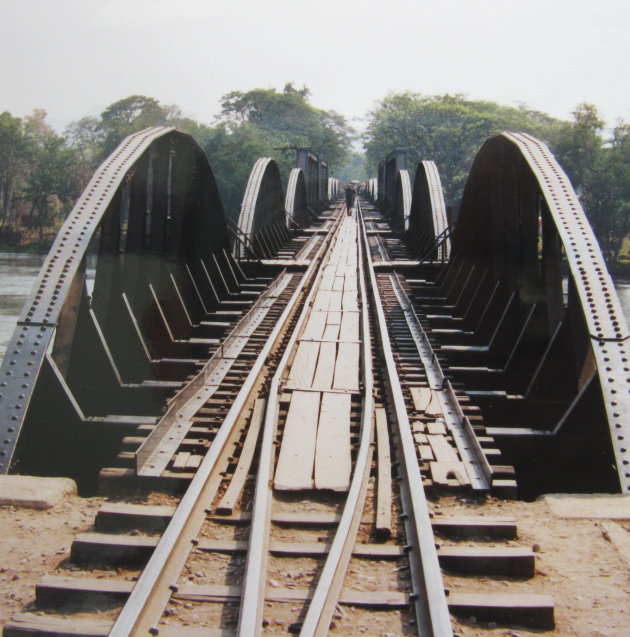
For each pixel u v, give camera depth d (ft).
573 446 25.53
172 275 43.47
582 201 224.53
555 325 35.22
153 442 23.04
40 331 26.35
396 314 47.06
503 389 36.58
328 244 90.84
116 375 31.48
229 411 25.89
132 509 18.66
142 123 302.66
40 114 392.47
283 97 373.61
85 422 26.02
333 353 36.68
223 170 249.14
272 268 65.92
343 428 25.63
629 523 19.26
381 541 17.75
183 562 16.17
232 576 15.92
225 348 36.58
